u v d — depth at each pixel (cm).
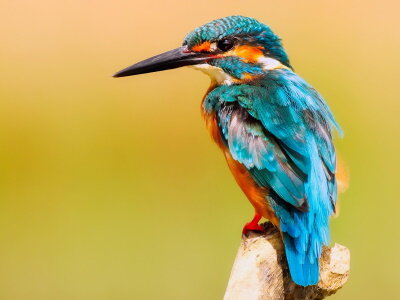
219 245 1475
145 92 1947
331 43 2034
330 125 886
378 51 2017
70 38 2084
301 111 875
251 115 884
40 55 2069
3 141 1844
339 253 825
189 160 1761
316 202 838
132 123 1870
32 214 1623
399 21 2103
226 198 1630
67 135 1855
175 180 1702
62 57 2064
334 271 820
